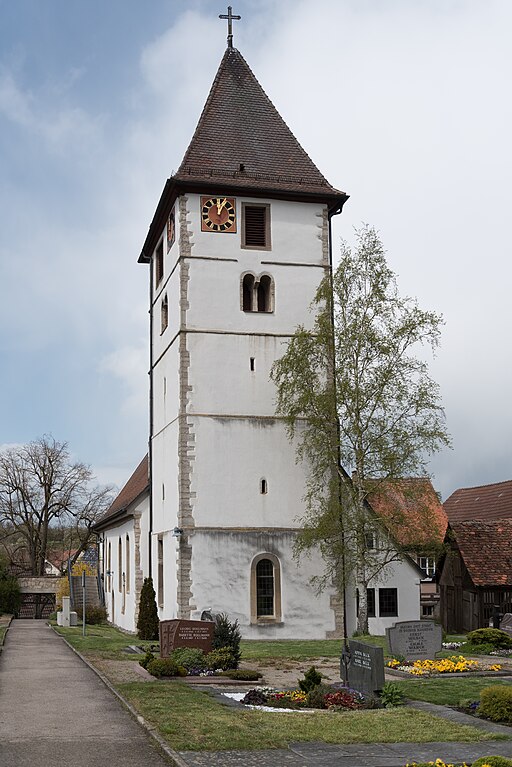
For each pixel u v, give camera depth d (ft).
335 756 44.52
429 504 121.60
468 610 139.44
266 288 130.41
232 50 143.64
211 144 133.08
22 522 254.88
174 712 54.49
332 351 123.54
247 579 121.29
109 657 88.94
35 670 77.97
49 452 253.85
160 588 135.23
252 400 125.59
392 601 130.11
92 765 42.11
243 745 46.01
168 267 135.95
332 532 118.52
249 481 123.54
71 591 185.47
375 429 120.98
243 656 96.27
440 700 62.69
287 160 134.62
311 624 122.01
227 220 128.98
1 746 46.16
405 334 121.60
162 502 135.64
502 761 39.14
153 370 148.25
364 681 65.72
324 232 132.67
